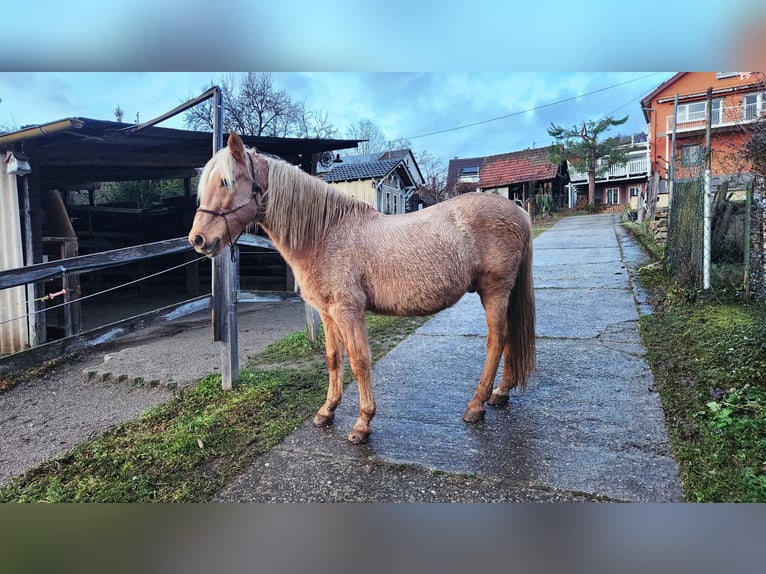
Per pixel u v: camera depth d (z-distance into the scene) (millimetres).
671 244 6207
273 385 3383
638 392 3002
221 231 2400
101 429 2955
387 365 3842
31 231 5059
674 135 7934
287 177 2500
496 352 2760
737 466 2096
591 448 2371
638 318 4648
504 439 2520
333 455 2432
